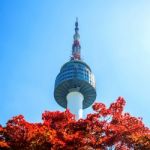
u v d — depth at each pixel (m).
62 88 153.25
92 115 42.66
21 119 39.50
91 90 153.00
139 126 40.91
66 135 39.88
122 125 41.88
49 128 39.56
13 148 37.28
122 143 39.28
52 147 37.31
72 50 168.25
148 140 38.03
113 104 44.03
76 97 150.38
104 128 41.41
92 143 39.22
